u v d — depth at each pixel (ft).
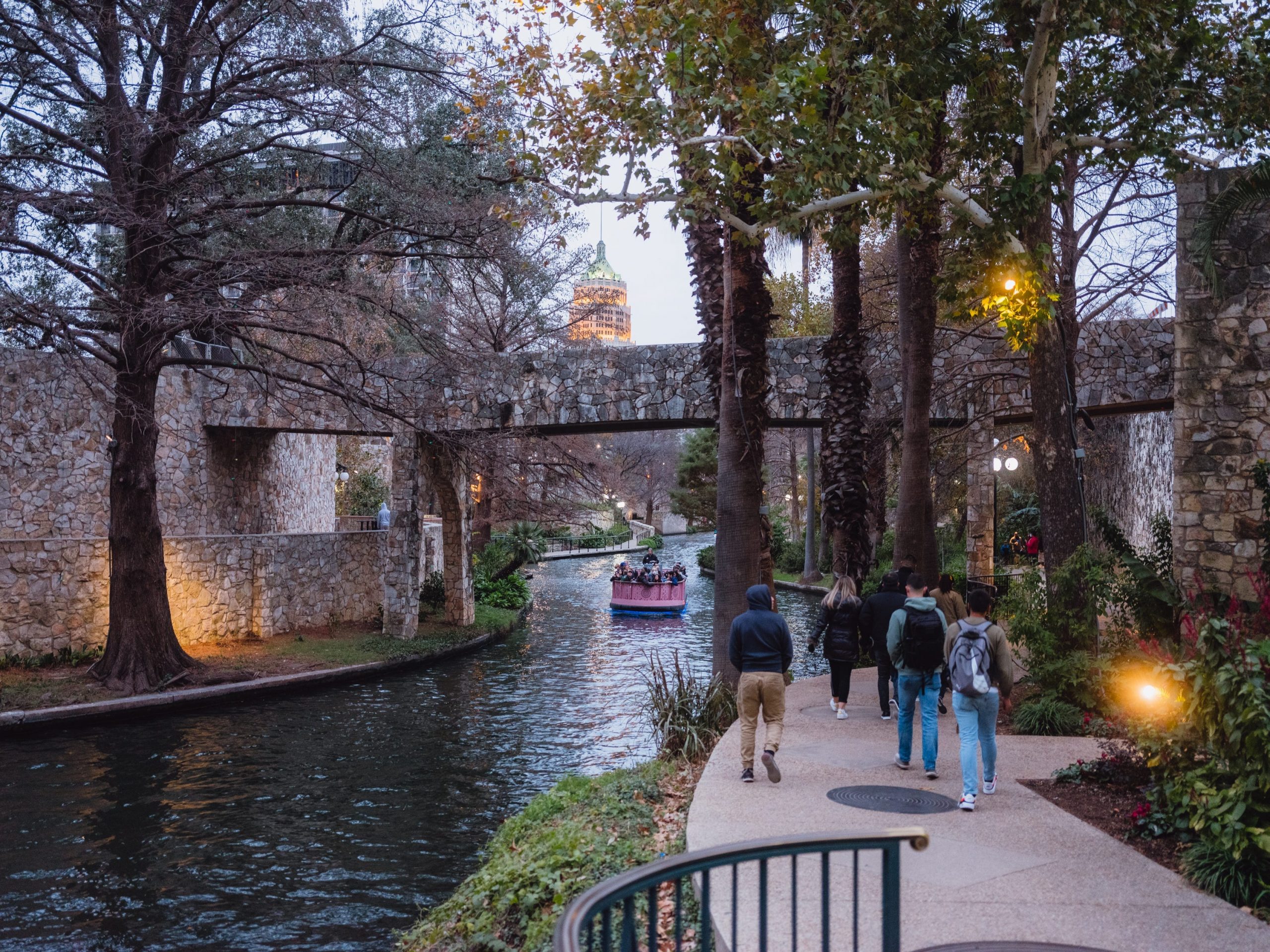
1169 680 20.68
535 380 78.74
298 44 53.31
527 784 42.19
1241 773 18.08
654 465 294.87
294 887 30.50
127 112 49.88
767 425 41.16
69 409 73.05
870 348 73.00
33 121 50.70
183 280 55.06
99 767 43.14
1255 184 32.37
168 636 57.57
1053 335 37.29
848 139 31.83
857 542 52.11
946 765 27.55
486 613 96.32
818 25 33.76
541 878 22.06
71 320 49.62
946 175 36.27
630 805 27.07
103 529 75.25
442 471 86.12
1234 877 17.22
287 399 71.36
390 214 58.95
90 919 27.81
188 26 53.57
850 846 11.16
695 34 30.66
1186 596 29.81
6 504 68.69
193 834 35.14
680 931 11.25
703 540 283.59
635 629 97.50
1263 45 37.27
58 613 59.41
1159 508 83.56
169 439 79.77
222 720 52.80
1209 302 35.04
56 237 56.85
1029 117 36.52
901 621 26.71
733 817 22.17
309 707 57.00
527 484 82.43
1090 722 30.50
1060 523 36.70
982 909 16.38
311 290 55.26
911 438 48.34
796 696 40.91
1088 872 18.31
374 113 52.90
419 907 28.45
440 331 70.59
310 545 81.10
